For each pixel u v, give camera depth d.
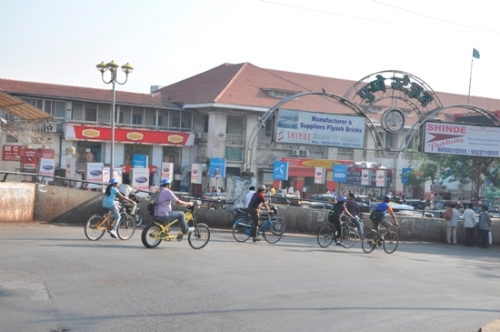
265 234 19.33
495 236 26.77
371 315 9.17
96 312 8.17
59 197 20.88
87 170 29.56
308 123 29.41
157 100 50.25
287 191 42.53
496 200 52.69
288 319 8.48
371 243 19.02
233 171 50.50
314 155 54.28
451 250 23.25
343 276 12.86
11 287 9.36
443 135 31.89
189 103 50.34
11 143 41.62
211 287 10.33
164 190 14.93
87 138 45.69
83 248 13.99
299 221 24.50
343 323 8.48
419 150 32.03
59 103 45.44
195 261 13.10
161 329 7.52
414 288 12.18
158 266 12.01
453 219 26.08
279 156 52.38
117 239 16.53
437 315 9.62
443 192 52.25
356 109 30.17
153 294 9.46
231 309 8.85
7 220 19.53
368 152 56.59
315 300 9.97
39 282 9.84
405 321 8.97
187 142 50.28
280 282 11.40
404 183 50.97
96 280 10.23
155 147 49.81
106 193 16.33
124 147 48.34
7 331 7.05
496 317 9.86
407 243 25.05
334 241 20.16
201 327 7.72
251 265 13.24
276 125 28.95
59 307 8.32
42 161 31.45
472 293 12.42
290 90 52.22
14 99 30.67
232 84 51.31
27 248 13.49
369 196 42.41
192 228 15.35
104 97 47.06
